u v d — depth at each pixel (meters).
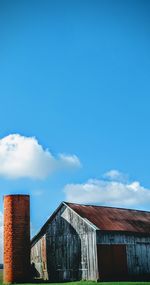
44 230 37.81
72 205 36.38
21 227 36.06
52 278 35.41
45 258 36.81
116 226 34.78
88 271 32.28
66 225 35.56
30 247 36.66
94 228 32.44
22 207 36.62
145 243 36.28
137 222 38.44
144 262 35.38
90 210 36.84
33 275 38.03
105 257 32.31
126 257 33.94
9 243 35.72
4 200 37.19
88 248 32.75
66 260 34.62
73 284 28.92
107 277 31.73
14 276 34.81
